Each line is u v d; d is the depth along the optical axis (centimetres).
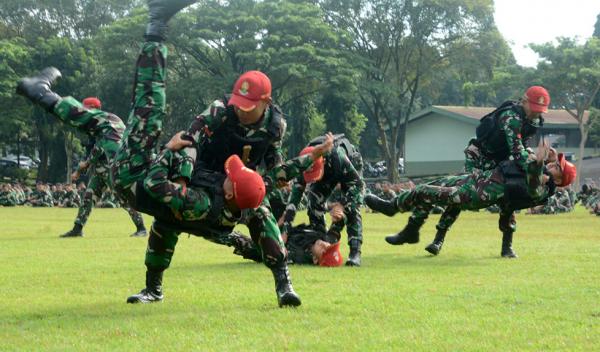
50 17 6119
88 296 784
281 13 4397
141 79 653
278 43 4316
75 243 1473
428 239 1581
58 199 3881
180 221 662
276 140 694
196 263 1098
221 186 652
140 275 957
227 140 674
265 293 791
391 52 4875
